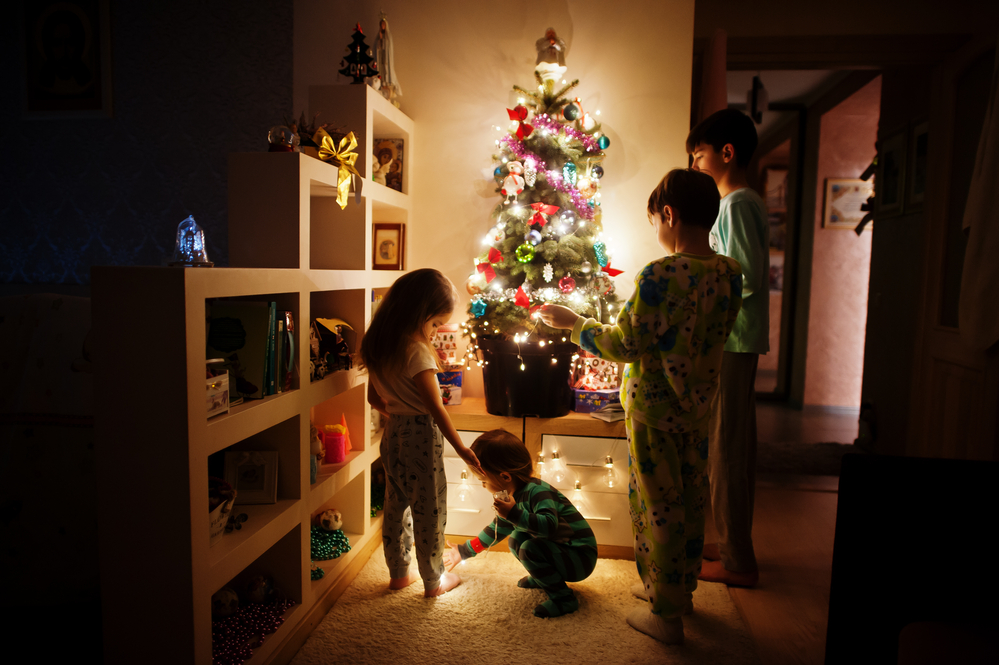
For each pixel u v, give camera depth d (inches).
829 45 110.2
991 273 88.5
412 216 100.4
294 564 63.2
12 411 68.9
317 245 79.8
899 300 131.0
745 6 111.2
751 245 71.7
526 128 81.2
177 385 43.0
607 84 95.7
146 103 115.6
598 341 62.1
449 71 98.3
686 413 60.9
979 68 103.0
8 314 71.1
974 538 41.1
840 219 192.9
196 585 44.8
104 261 120.7
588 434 83.4
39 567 67.3
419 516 70.1
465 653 61.4
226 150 114.7
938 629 40.3
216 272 46.3
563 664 60.0
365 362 69.7
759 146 264.8
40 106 117.7
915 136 126.1
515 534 74.7
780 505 109.6
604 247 84.0
